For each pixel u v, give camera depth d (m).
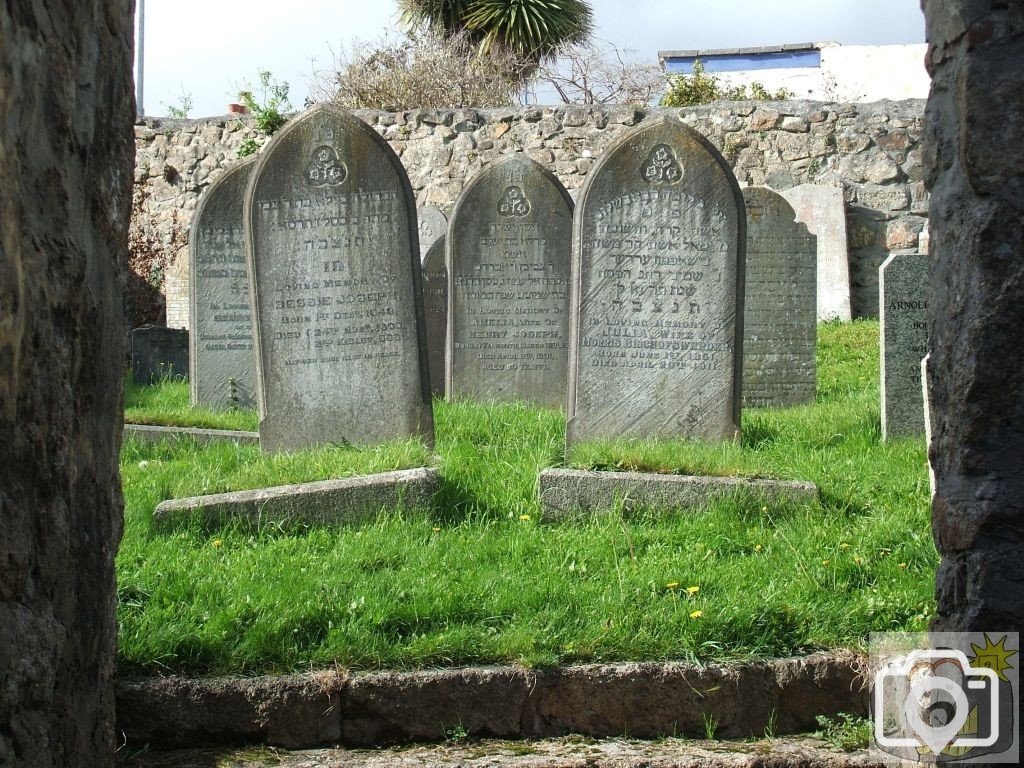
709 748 3.74
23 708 2.52
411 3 23.16
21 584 2.54
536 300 8.87
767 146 14.81
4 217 2.41
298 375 6.68
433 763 3.57
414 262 6.67
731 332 6.67
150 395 9.48
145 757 3.61
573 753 3.67
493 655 3.92
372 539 4.97
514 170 8.84
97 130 2.92
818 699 3.94
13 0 2.45
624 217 6.67
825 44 24.84
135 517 5.24
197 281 8.70
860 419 7.55
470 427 7.17
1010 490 2.69
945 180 2.87
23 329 2.52
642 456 5.72
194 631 3.95
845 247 13.94
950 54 2.83
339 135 6.62
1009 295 2.67
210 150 16.75
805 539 5.00
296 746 3.73
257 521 5.22
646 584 4.45
